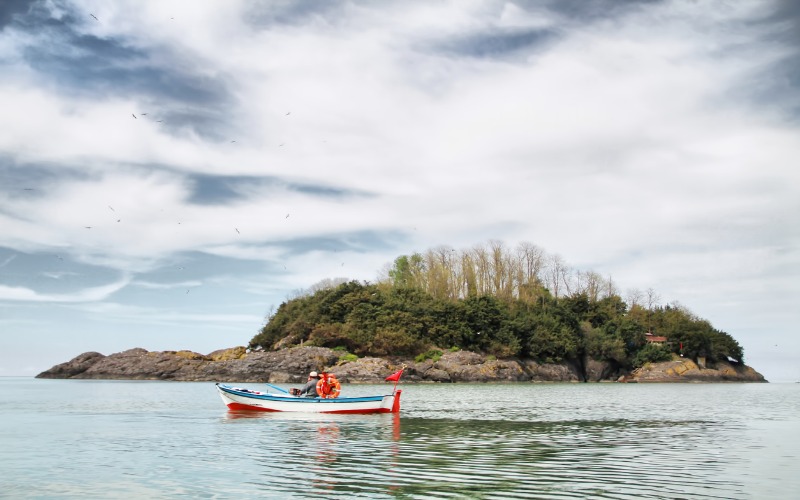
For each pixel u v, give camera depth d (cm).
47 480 1883
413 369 10325
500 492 1728
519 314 12950
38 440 2780
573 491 1748
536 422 3672
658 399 6319
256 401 4119
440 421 3650
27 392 7106
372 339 10781
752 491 1770
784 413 4509
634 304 15800
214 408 4575
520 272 14225
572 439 2864
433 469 2048
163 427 3278
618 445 2672
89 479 1894
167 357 11644
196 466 2102
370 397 4059
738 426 3528
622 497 1686
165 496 1672
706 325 14250
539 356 12162
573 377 12256
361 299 11806
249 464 2138
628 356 13250
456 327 11525
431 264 14225
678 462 2234
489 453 2400
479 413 4297
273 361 10306
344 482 1842
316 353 10306
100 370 11688
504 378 10938
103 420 3684
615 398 6438
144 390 7656
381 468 2064
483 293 13675
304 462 2175
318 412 4025
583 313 13775
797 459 2317
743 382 13600
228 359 11769
